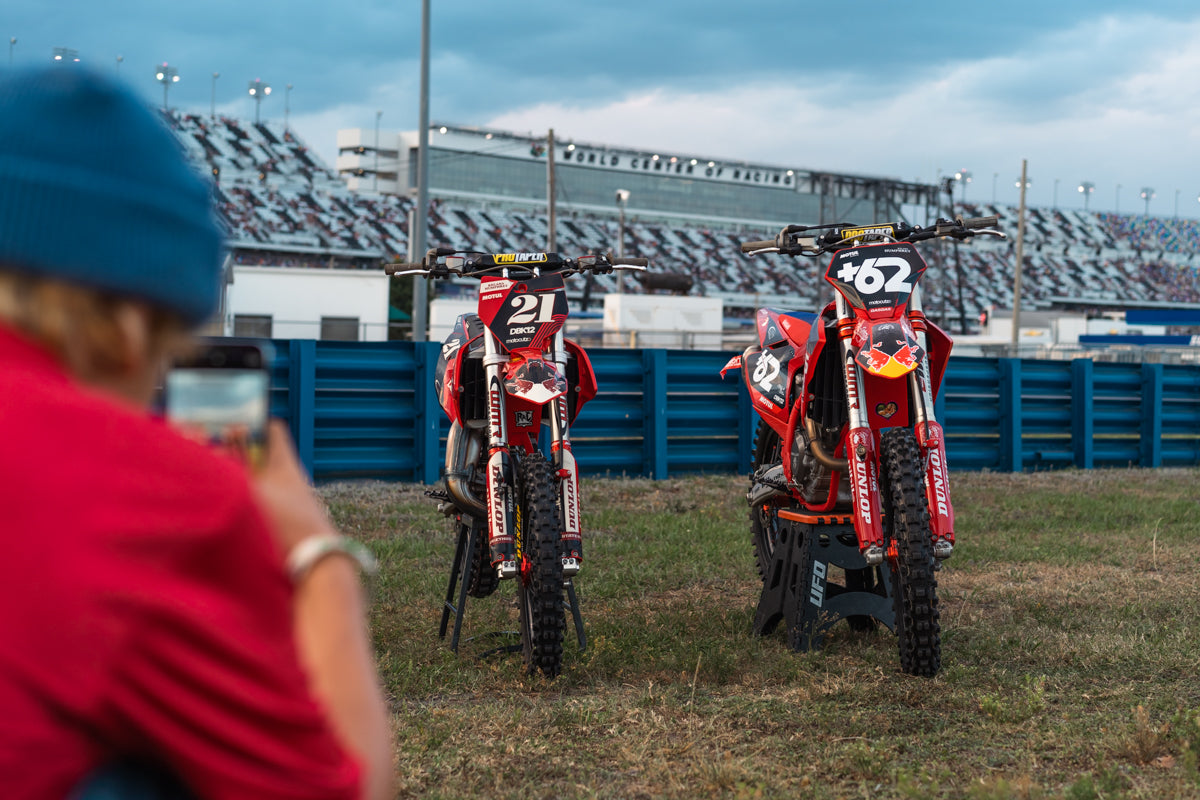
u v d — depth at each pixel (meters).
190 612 0.73
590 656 5.39
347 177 105.62
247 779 0.75
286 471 1.06
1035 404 15.51
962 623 6.31
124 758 0.77
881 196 59.56
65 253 0.72
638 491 12.11
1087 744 4.15
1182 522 10.41
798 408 5.81
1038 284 99.94
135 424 0.75
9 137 0.72
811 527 5.68
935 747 4.18
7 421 0.71
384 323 30.69
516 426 5.45
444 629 5.97
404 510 10.45
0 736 0.69
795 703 4.76
